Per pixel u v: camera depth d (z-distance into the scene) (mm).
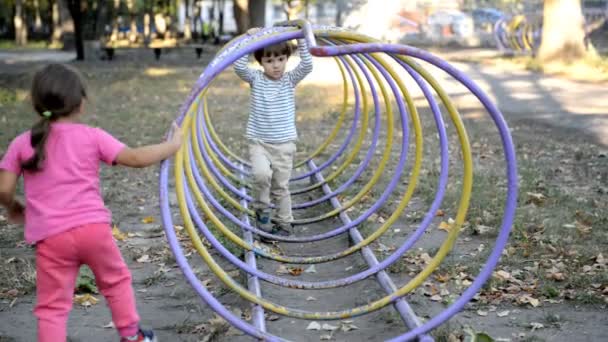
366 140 9383
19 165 3037
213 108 13008
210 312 3965
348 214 5855
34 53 32375
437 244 5066
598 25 29641
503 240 3176
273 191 5379
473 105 12828
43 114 3062
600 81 16156
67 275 3053
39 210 2998
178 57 28719
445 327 3621
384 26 30203
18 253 5023
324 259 4492
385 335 3643
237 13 26219
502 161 7906
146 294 4258
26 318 3902
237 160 7324
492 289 4129
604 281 4211
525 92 14586
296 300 4168
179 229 5551
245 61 5168
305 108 12836
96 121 11430
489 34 30656
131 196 6672
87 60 26656
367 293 4211
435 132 9883
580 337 3551
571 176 7105
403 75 18047
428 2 31875
